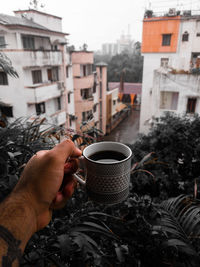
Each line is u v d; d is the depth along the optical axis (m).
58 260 0.98
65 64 13.85
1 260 0.50
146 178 2.81
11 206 0.63
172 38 14.15
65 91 13.94
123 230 1.53
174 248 1.43
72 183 0.87
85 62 15.59
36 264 0.95
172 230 1.37
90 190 0.82
